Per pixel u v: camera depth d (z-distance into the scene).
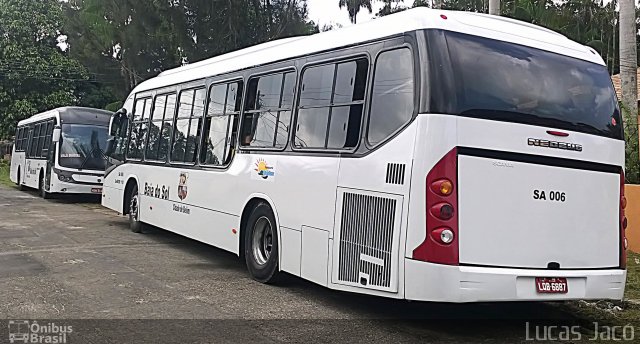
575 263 6.03
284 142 7.67
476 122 5.65
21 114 35.84
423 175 5.54
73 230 12.73
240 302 7.09
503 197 5.70
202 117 9.89
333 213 6.59
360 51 6.57
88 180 19.81
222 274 8.65
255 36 20.34
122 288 7.59
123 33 21.72
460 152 5.57
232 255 10.30
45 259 9.33
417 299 5.54
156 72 22.77
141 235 12.26
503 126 5.76
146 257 9.84
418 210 5.55
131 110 13.05
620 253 6.33
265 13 20.38
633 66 13.34
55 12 37.59
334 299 7.38
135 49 21.94
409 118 5.77
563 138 6.04
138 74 22.86
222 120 9.27
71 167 19.72
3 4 36.56
